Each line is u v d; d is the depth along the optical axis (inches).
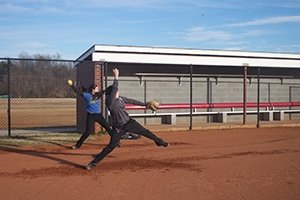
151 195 285.1
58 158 421.4
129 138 558.6
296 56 822.5
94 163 363.6
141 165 384.5
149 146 503.8
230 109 832.9
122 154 445.7
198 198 278.7
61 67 1168.2
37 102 1688.0
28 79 1344.7
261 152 464.4
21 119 1060.5
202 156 435.8
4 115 1200.8
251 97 863.1
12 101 1681.8
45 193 290.0
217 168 374.6
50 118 1094.4
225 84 835.4
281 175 347.6
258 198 280.1
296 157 433.1
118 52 681.6
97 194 287.3
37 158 420.8
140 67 753.6
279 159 421.1
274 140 570.9
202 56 745.0
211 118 812.0
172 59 722.2
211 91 823.1
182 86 795.4
